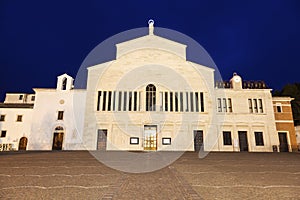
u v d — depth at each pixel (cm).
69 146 3083
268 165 1053
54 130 3189
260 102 3309
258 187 593
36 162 1096
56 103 3275
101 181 646
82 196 500
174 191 542
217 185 611
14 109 3416
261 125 3180
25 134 3331
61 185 596
